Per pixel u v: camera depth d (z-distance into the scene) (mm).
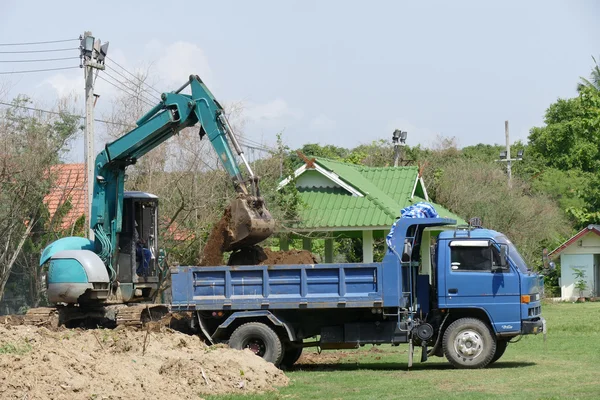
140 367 14219
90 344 15898
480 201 48031
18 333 16625
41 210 29438
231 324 17969
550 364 17812
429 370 17375
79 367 13086
